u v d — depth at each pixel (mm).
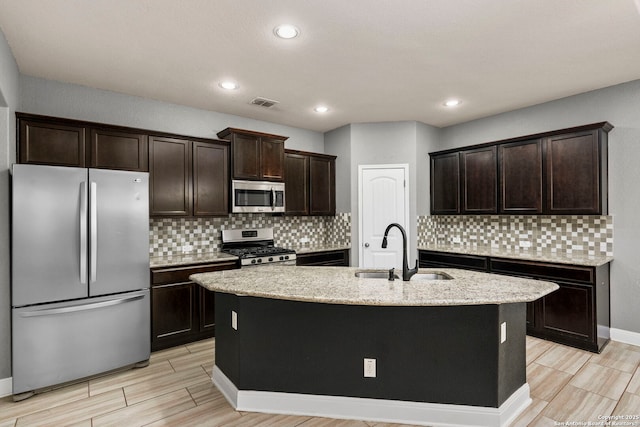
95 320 2727
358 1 2055
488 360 2051
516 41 2551
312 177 4832
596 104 3562
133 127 3480
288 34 2438
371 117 4551
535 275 3539
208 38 2488
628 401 2346
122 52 2697
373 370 2158
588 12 2180
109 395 2496
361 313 2166
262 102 3916
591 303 3152
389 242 4727
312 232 5164
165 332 3311
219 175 3979
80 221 2652
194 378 2760
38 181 2506
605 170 3432
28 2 2035
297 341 2246
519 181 3932
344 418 2176
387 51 2703
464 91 3600
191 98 3766
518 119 4207
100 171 2771
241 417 2207
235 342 2363
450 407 2084
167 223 3914
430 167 4906
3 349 2463
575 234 3766
